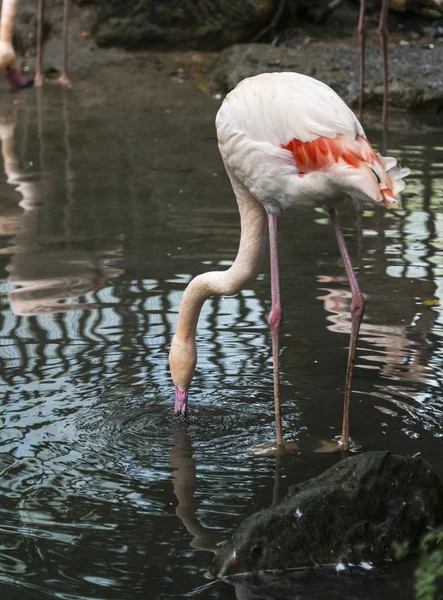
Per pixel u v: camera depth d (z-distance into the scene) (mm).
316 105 5684
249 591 4617
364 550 4875
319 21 20891
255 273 6484
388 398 6703
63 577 4723
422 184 12008
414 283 8844
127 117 16375
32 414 6531
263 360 7340
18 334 7816
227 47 20469
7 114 16781
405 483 5027
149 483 5676
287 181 5832
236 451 6094
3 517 5293
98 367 7227
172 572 4766
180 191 12047
